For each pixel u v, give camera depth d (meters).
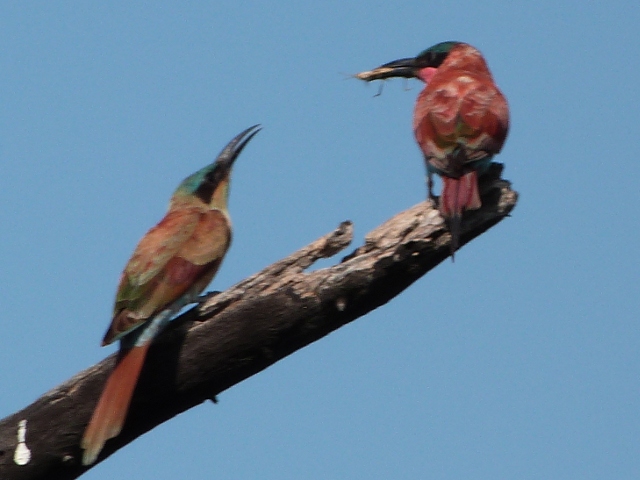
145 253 11.65
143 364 10.29
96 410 9.88
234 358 10.23
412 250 9.95
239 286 10.20
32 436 10.07
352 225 10.17
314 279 10.04
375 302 10.30
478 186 10.90
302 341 10.33
